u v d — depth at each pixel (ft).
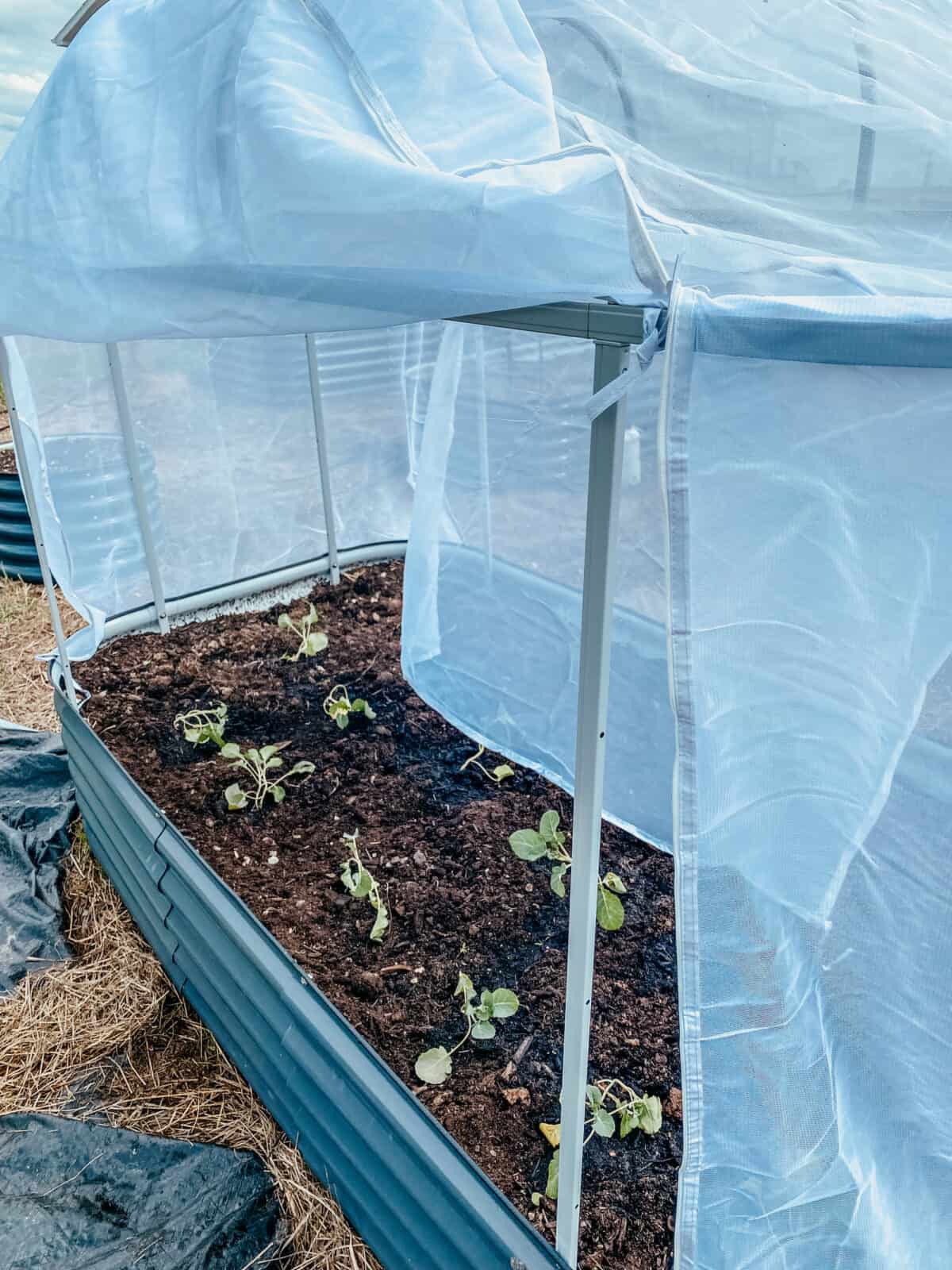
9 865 9.96
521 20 3.84
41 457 10.57
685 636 3.20
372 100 3.85
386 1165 5.66
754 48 3.76
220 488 12.92
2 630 16.21
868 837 3.53
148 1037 7.95
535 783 9.96
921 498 3.05
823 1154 3.77
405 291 3.83
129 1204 6.31
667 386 2.97
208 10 4.42
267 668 12.32
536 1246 4.90
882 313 2.74
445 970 7.44
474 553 9.87
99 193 4.99
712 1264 3.87
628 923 7.90
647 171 3.73
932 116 3.44
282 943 7.64
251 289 4.36
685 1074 3.58
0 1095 7.38
